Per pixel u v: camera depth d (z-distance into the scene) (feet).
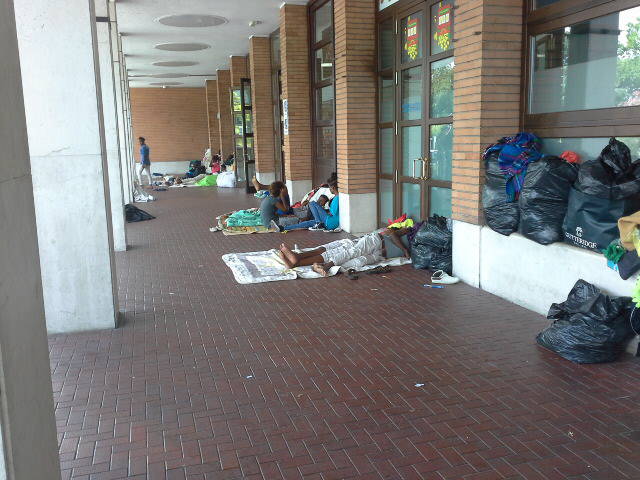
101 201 16.51
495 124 19.17
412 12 26.91
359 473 9.66
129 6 40.27
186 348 15.51
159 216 43.01
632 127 15.06
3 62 5.95
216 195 58.13
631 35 14.98
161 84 96.84
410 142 28.43
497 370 13.50
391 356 14.55
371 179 32.30
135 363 14.56
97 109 16.25
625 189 13.98
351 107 31.30
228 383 13.26
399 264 24.17
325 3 38.17
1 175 5.73
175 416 11.76
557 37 17.70
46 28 15.64
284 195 35.42
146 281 22.93
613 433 10.66
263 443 10.66
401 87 28.68
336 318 17.66
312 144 43.60
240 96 61.57
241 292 20.93
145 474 9.77
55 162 16.17
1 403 5.53
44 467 6.74
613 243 14.25
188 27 47.98
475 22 18.83
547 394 12.24
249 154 58.80
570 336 13.83
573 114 17.03
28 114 15.92
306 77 42.83
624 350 14.16
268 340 15.96
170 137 102.68
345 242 24.90
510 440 10.54
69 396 12.76
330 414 11.68
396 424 11.22
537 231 16.49
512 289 18.42
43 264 16.52
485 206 18.60
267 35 52.90
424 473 9.61
